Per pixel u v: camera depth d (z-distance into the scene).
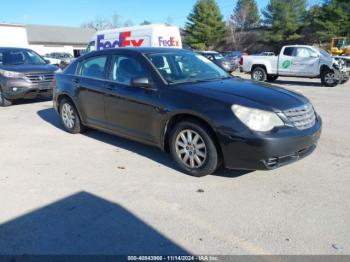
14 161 5.31
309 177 4.50
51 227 3.43
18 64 10.35
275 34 61.09
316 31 55.94
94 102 5.90
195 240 3.18
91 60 6.14
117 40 15.69
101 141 6.27
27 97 9.82
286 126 4.07
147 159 5.27
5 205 3.89
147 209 3.74
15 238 3.26
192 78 5.12
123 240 3.20
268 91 4.60
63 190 4.25
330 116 8.34
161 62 5.16
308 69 16.41
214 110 4.17
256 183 4.32
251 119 3.99
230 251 3.02
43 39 59.16
